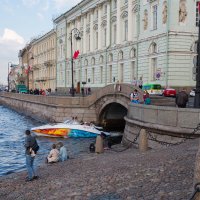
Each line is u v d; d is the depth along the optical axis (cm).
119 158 1537
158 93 3988
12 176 1625
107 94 3403
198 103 1694
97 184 1146
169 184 973
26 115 5619
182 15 4203
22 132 3725
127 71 5253
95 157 1788
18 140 3172
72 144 2817
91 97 3738
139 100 2708
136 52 4956
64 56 8225
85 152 2370
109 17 5922
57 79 8781
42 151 2530
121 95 3125
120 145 2317
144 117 1892
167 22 4194
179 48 4191
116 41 5656
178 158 1230
